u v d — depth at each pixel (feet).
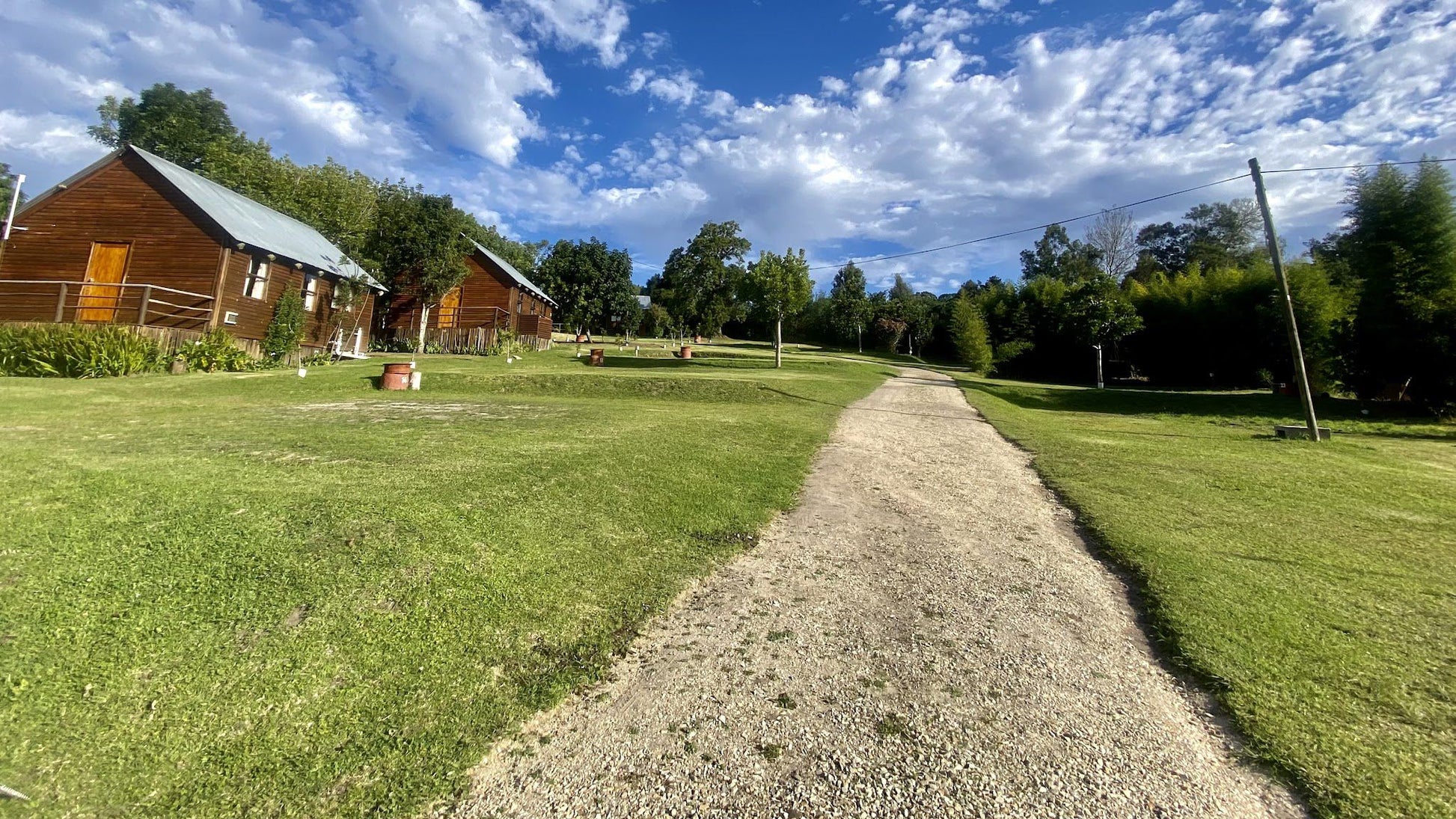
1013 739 8.11
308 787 6.84
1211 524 18.03
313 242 73.61
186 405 32.12
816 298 225.97
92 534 12.05
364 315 78.64
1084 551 15.93
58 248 54.95
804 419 37.09
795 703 8.83
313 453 20.54
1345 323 60.54
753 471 22.52
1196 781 7.32
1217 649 10.36
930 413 43.93
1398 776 7.27
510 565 12.70
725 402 48.55
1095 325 97.81
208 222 54.39
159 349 46.68
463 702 8.46
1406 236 54.08
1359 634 11.00
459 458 20.92
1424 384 54.29
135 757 7.08
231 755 7.20
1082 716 8.67
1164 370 106.42
